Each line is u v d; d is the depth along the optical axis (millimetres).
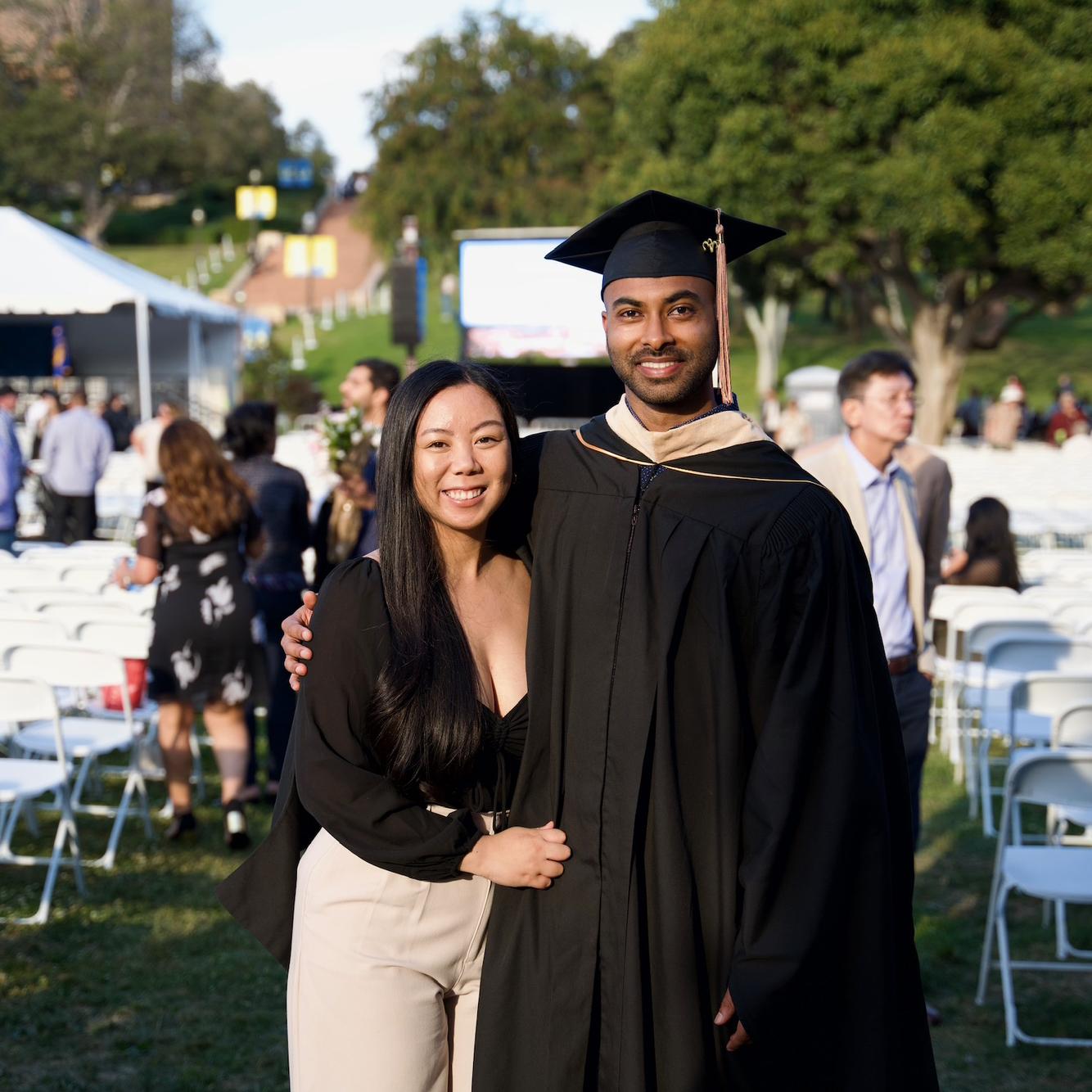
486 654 2158
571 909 2031
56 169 55281
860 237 21844
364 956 2053
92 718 5492
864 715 2062
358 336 41062
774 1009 1905
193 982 3807
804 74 19312
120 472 14664
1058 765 3672
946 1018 3711
